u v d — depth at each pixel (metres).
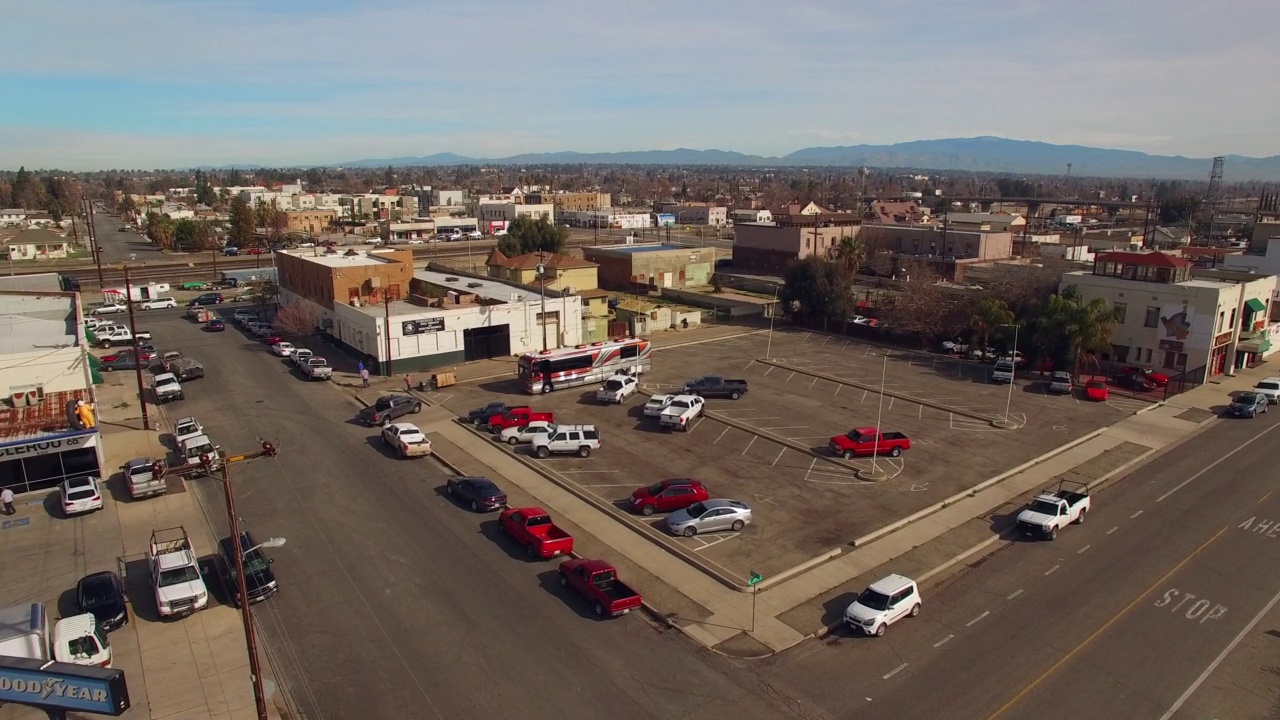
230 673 23.83
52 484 38.06
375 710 22.03
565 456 42.56
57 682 18.73
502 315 64.25
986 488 38.41
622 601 26.66
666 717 21.70
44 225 197.50
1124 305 61.34
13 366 40.22
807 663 24.38
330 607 27.44
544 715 21.78
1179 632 26.16
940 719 21.67
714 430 46.94
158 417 49.06
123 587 28.80
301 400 52.84
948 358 66.56
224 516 35.00
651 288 94.44
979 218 139.62
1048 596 28.48
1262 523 34.56
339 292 67.06
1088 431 46.97
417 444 42.16
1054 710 22.11
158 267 121.31
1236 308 59.53
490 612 27.12
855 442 42.47
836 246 98.88
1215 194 198.12
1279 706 22.42
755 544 32.41
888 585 26.94
